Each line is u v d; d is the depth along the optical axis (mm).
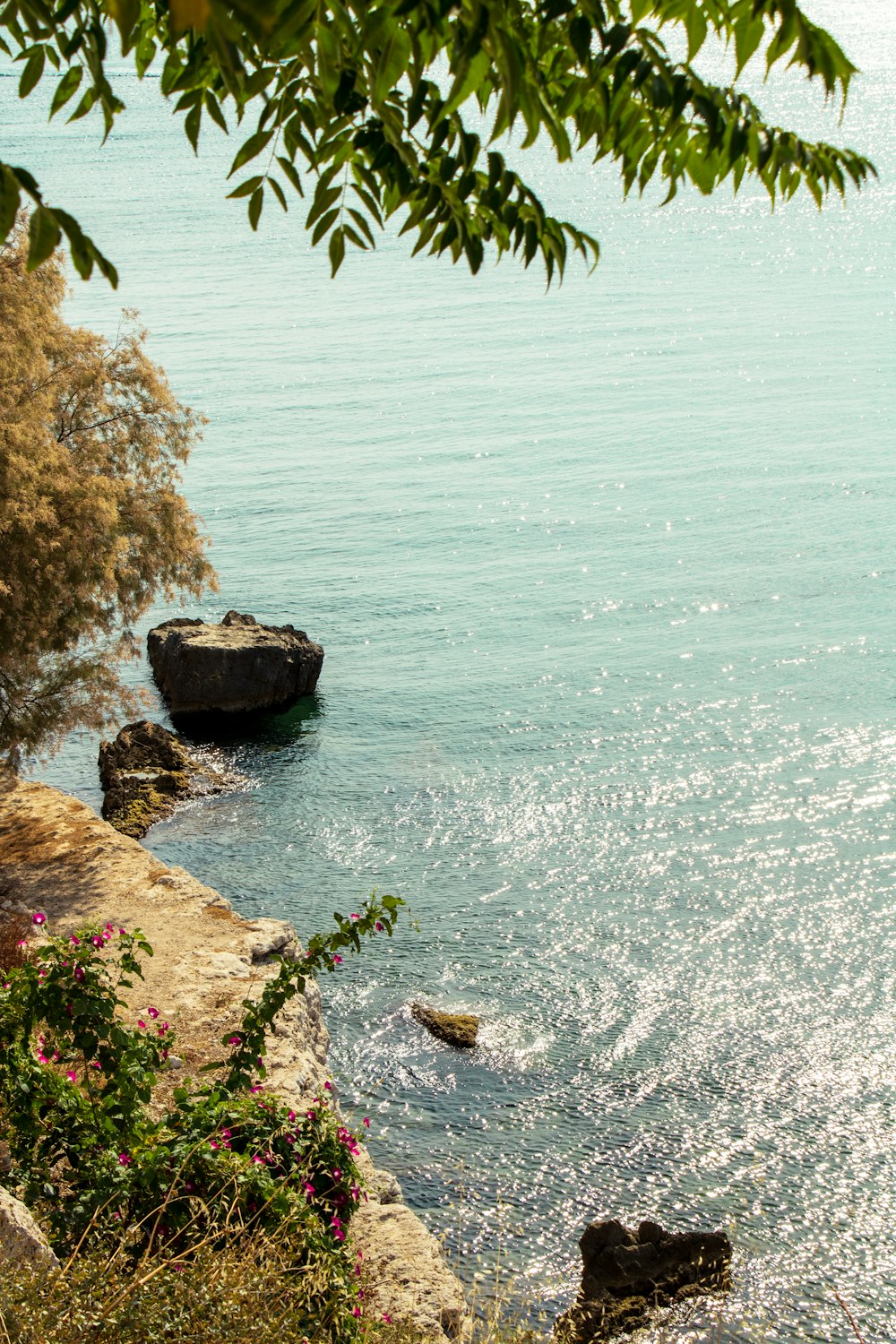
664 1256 18938
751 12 3543
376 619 56531
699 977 29094
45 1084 10180
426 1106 24266
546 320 132625
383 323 134250
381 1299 11258
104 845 23281
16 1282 6801
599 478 77875
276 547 67250
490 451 85250
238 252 184375
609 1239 19000
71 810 25344
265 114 4043
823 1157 22859
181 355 119500
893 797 38156
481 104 4062
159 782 39156
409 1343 9641
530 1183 22094
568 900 32750
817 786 39062
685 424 89062
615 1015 27484
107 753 40562
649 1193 21953
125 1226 8930
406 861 35125
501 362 112500
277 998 11961
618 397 98062
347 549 66750
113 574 27953
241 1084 11336
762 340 115562
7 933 17250
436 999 27984
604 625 54844
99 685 28922
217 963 18406
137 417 30484
